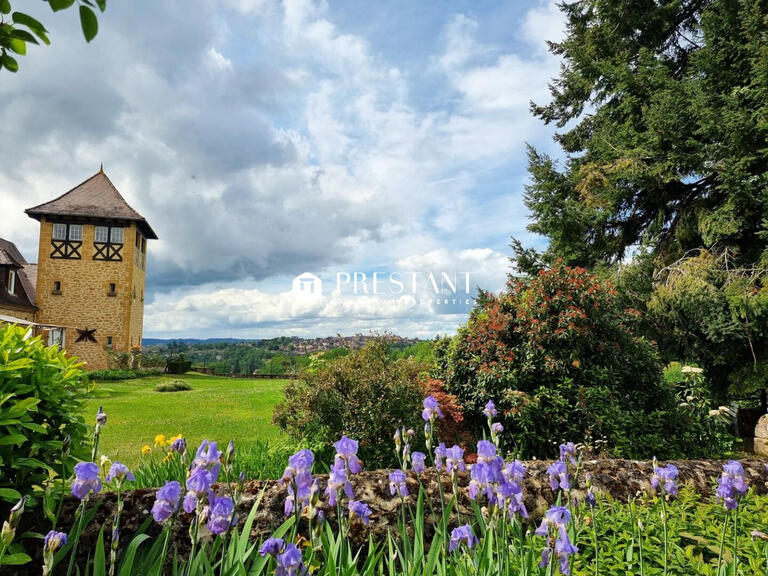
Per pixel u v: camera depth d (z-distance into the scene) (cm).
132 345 2809
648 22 1326
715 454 710
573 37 1520
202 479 172
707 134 1055
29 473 291
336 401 588
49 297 2655
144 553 279
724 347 1031
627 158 1173
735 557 231
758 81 987
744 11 1044
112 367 2638
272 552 150
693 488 373
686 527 308
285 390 636
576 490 365
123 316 2711
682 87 1112
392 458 568
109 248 2719
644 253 1227
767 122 955
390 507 323
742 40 1112
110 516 292
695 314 1021
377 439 575
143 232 3019
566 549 185
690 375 878
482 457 205
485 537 212
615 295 781
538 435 654
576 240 1304
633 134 1203
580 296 711
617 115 1328
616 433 629
